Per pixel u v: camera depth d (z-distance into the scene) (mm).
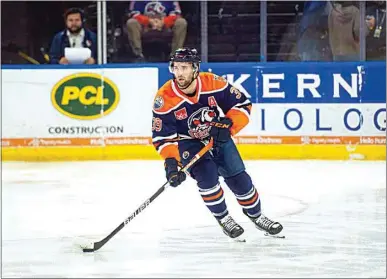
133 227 12547
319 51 22688
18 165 20438
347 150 20859
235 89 11180
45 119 21109
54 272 9477
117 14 22781
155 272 9422
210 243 11219
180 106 10883
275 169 19219
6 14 23328
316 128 20859
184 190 16469
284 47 22797
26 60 23453
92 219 13344
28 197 15641
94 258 10281
